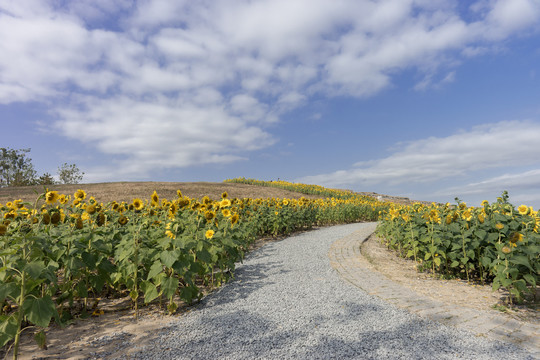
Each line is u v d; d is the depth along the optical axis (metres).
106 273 4.16
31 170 37.91
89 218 4.86
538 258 4.72
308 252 8.12
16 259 2.85
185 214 5.90
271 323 3.71
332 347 3.11
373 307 4.20
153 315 4.03
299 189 28.92
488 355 2.92
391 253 8.21
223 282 5.51
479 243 5.35
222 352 3.02
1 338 2.53
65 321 3.76
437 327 3.55
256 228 10.15
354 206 17.86
